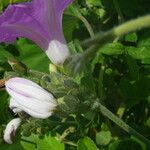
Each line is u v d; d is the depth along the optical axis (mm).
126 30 124
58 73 186
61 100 183
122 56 245
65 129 216
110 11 265
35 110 183
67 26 250
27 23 182
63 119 214
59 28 192
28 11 175
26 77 199
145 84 233
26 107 184
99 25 266
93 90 195
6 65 242
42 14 183
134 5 261
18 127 210
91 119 212
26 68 199
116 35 127
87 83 194
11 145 224
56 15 188
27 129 205
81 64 158
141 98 234
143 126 235
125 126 199
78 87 186
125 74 247
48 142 212
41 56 249
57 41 192
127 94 235
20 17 175
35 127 205
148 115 241
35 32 190
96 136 220
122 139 212
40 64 248
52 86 185
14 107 191
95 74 243
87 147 204
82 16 245
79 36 263
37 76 196
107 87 241
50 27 190
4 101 233
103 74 243
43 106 183
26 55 250
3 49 242
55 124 211
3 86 197
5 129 211
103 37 131
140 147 205
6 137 210
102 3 263
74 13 244
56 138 212
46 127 208
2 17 168
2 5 265
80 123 214
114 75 248
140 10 262
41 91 183
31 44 250
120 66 249
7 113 236
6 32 184
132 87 234
